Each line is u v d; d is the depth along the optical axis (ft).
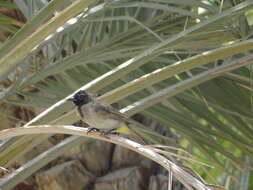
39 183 38.11
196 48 31.68
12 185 26.22
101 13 31.04
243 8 25.99
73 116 25.44
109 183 37.78
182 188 37.78
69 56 30.63
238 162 31.81
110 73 25.58
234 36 31.35
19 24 36.52
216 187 18.43
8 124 38.65
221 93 32.91
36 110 38.86
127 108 26.61
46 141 38.42
